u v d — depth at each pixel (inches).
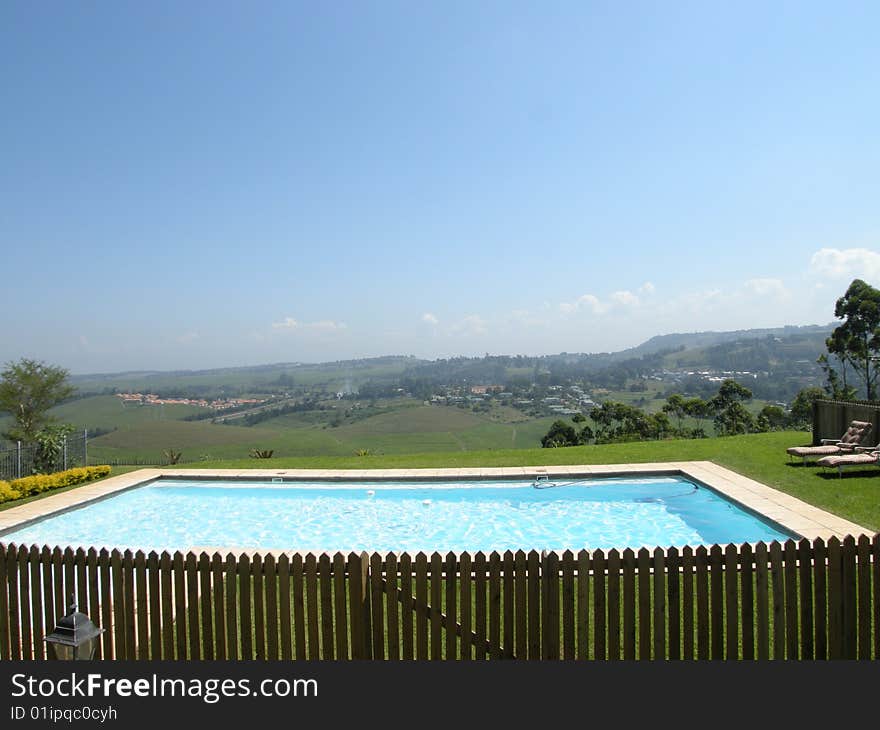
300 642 186.2
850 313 1406.3
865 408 565.6
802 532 357.7
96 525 502.6
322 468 659.4
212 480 623.5
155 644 192.9
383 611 192.9
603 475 577.0
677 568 178.9
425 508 534.0
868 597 178.5
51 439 701.9
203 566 189.3
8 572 200.4
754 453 640.4
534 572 180.4
